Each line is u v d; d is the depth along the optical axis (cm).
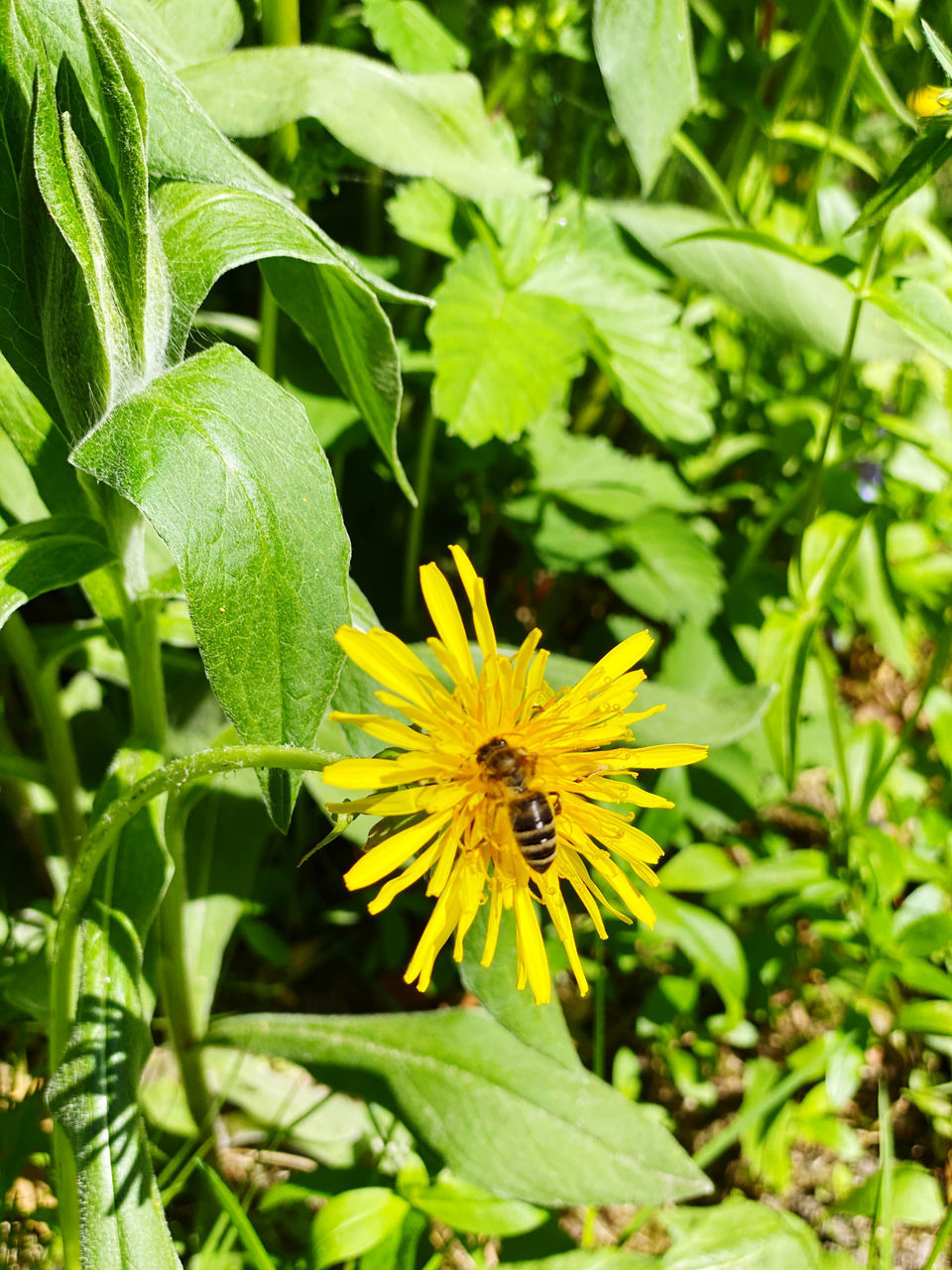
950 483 31
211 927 20
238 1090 21
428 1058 19
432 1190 18
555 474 27
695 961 22
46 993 18
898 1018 21
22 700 25
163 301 15
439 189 23
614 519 26
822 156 25
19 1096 20
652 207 26
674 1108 23
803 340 24
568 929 14
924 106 25
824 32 24
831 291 24
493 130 23
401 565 27
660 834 22
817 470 23
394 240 28
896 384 32
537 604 30
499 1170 18
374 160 18
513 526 26
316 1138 20
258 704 14
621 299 25
